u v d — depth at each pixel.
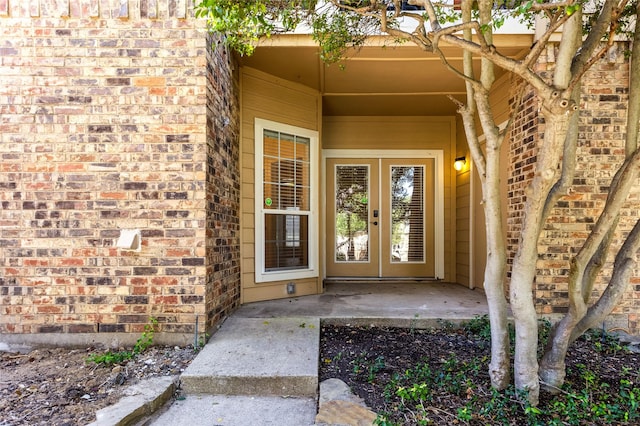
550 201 2.34
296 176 5.11
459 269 6.17
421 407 2.25
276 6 2.73
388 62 4.38
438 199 6.32
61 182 3.23
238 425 2.23
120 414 2.14
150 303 3.25
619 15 2.29
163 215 3.26
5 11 3.20
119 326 3.24
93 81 3.25
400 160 6.40
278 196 4.89
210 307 3.41
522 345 2.34
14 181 3.22
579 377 2.71
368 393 2.48
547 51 3.83
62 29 3.23
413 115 6.37
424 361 2.99
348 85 5.10
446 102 5.73
